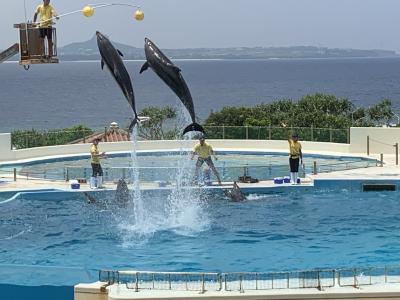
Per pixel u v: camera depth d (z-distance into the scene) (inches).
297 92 5216.5
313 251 560.7
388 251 556.7
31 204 767.7
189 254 557.3
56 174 868.6
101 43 557.9
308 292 375.6
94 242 601.9
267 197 789.2
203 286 382.9
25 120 3380.9
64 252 570.9
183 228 645.9
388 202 753.0
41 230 647.1
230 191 774.5
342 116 1449.3
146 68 563.2
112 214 712.4
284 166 862.5
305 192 816.9
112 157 1087.6
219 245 583.8
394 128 1013.2
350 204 744.3
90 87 6988.2
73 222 678.5
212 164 828.6
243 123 1301.7
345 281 389.4
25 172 880.9
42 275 417.4
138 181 822.5
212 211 717.3
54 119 3388.3
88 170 861.8
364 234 614.2
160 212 713.0
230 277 386.6
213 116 1325.0
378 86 6077.8
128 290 384.5
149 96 4768.7
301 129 1091.3
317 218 680.4
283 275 386.0
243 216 693.3
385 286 382.9
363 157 997.2
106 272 401.4
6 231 645.9
